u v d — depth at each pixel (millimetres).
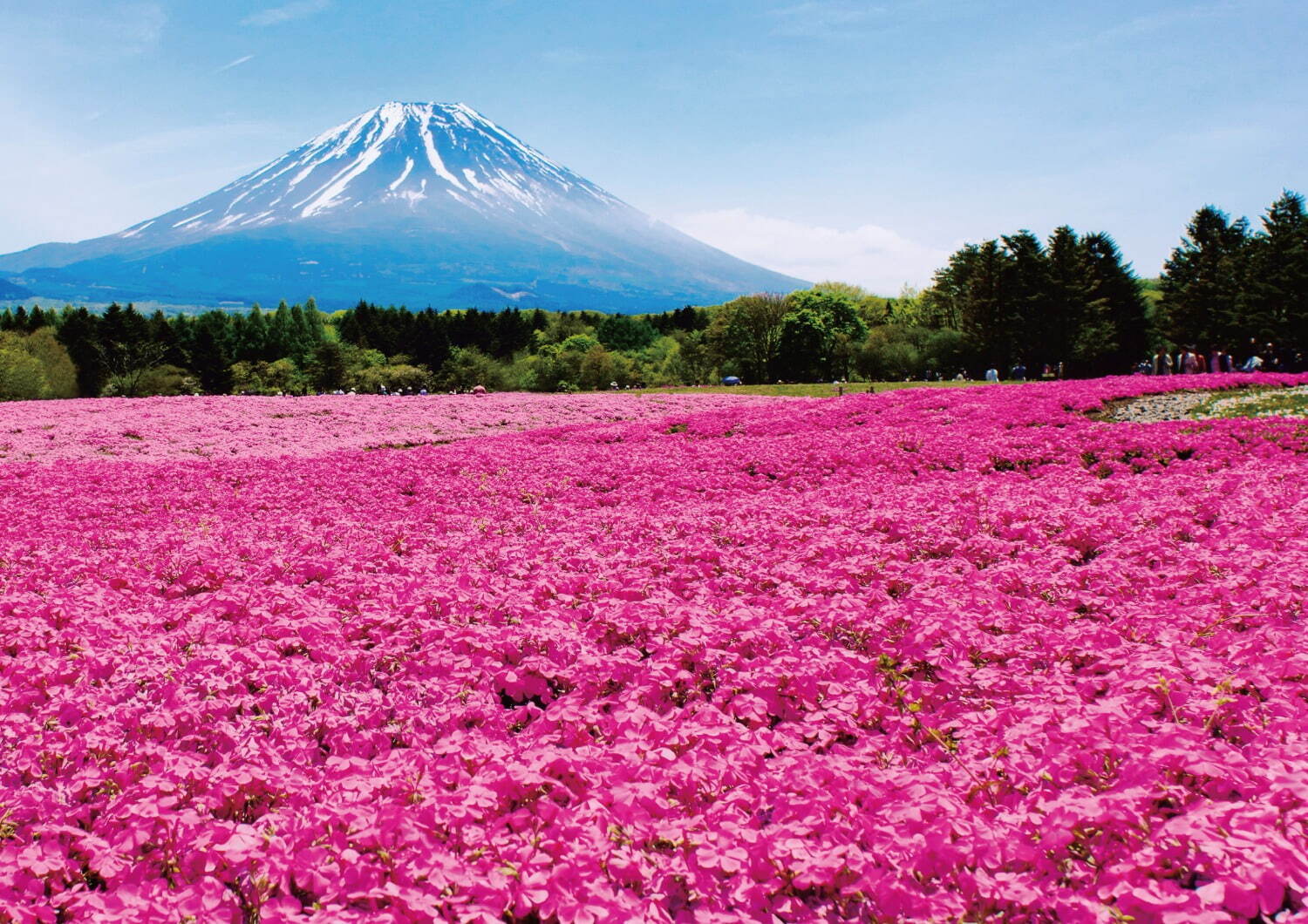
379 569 10844
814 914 4031
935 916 3795
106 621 8742
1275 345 67812
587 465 20062
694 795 5059
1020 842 4105
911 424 24391
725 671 6805
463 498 16859
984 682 6312
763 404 32875
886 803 4719
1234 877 3543
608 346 139625
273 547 12195
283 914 4012
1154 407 24453
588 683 6688
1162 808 4371
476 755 5566
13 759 5895
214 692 6902
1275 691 5355
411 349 122688
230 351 114250
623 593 8922
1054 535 10445
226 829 4742
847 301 115250
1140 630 6973
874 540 10555
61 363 82000
